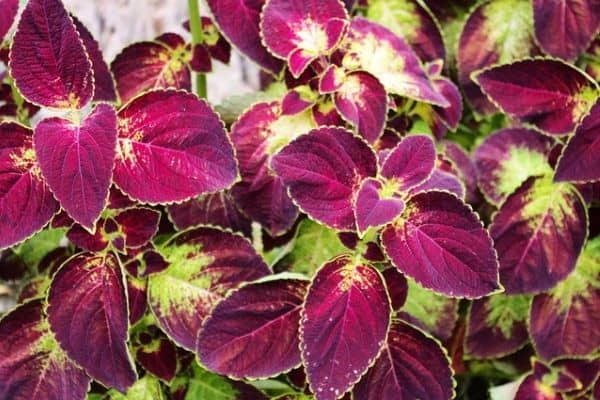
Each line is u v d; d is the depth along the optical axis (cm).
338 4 87
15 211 78
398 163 80
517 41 103
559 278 92
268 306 81
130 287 84
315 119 87
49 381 82
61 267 81
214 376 88
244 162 88
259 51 90
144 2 157
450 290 77
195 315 84
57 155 77
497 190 97
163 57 95
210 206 90
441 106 92
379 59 89
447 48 108
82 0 156
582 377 94
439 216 78
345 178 79
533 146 98
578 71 91
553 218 92
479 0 107
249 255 85
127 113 79
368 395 81
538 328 95
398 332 81
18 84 78
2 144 78
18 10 86
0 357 82
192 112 79
